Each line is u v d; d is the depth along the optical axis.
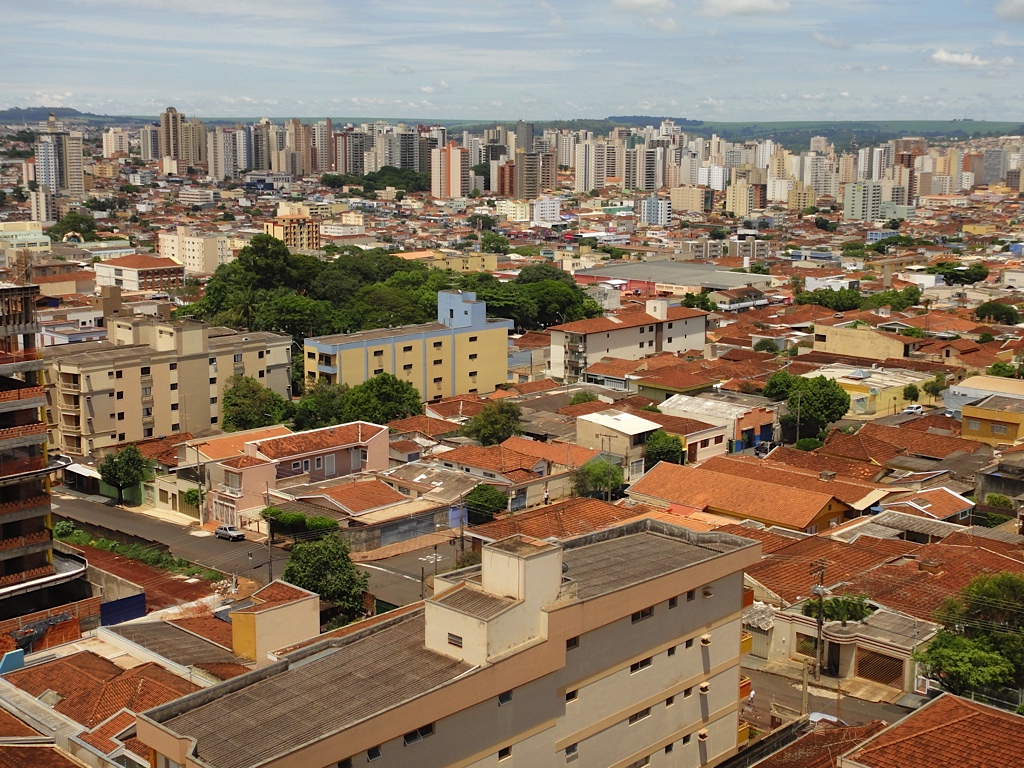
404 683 46.69
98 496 120.75
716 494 103.31
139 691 57.91
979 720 50.75
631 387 156.62
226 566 97.31
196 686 59.03
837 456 120.62
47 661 65.06
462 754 46.81
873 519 97.56
